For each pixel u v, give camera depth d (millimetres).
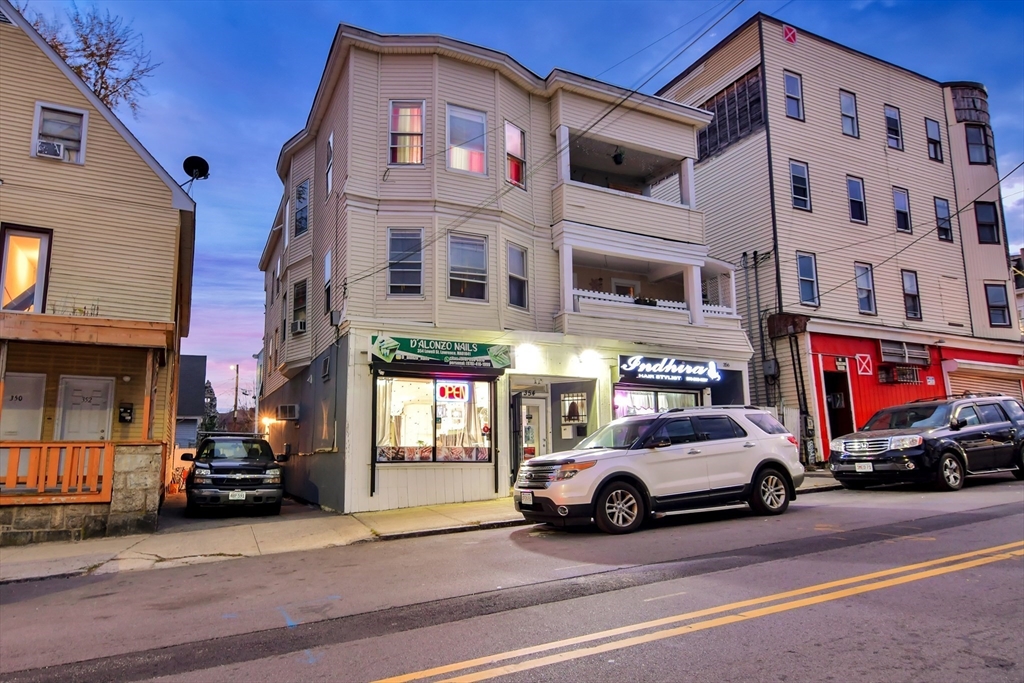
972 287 25125
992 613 5055
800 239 21281
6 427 14031
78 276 14344
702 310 18188
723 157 23031
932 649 4355
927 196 24828
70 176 14578
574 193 16672
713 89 23812
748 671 4051
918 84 25703
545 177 16844
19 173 14102
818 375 19922
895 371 21375
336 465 13570
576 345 15461
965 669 4023
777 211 21000
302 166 19781
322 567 8117
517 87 16531
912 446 12234
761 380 20984
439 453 13539
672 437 9898
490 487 13898
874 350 21250
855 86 23906
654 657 4324
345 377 13227
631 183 20391
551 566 7199
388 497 12836
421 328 13648
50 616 6242
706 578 6332
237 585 7305
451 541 9539
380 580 7070
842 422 20672
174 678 4367
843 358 20562
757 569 6609
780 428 10953
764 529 8906
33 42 14656
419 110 15039
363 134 14625
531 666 4242
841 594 5629
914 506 10367
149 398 12500
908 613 5098
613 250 16875
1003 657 4195
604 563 7219
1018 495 10992
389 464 12953
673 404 17188
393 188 14578
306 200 19469
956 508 9898
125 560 8992
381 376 13195
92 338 12008
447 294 14445
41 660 4859
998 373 24219
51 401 14398
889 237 23391
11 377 14242
